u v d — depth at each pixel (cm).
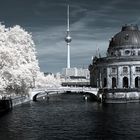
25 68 7181
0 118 7262
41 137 5175
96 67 17612
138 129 5947
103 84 16438
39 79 16000
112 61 15825
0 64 6128
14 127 6044
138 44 16488
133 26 17175
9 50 6334
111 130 5844
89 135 5375
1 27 6912
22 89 7250
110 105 11706
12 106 10062
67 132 5616
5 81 6103
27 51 8981
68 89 14575
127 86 15650
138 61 15388
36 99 15800
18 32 8688
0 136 5206
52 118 7494
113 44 17100
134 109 9825
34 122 6738
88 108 10388
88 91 14550
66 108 10388
